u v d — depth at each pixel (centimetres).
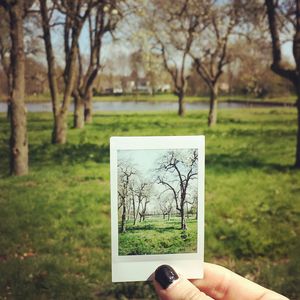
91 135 396
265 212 394
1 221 376
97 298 354
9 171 384
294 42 402
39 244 374
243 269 377
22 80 380
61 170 388
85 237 377
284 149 406
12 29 376
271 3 397
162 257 93
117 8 390
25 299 354
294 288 373
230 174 399
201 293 92
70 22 388
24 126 384
